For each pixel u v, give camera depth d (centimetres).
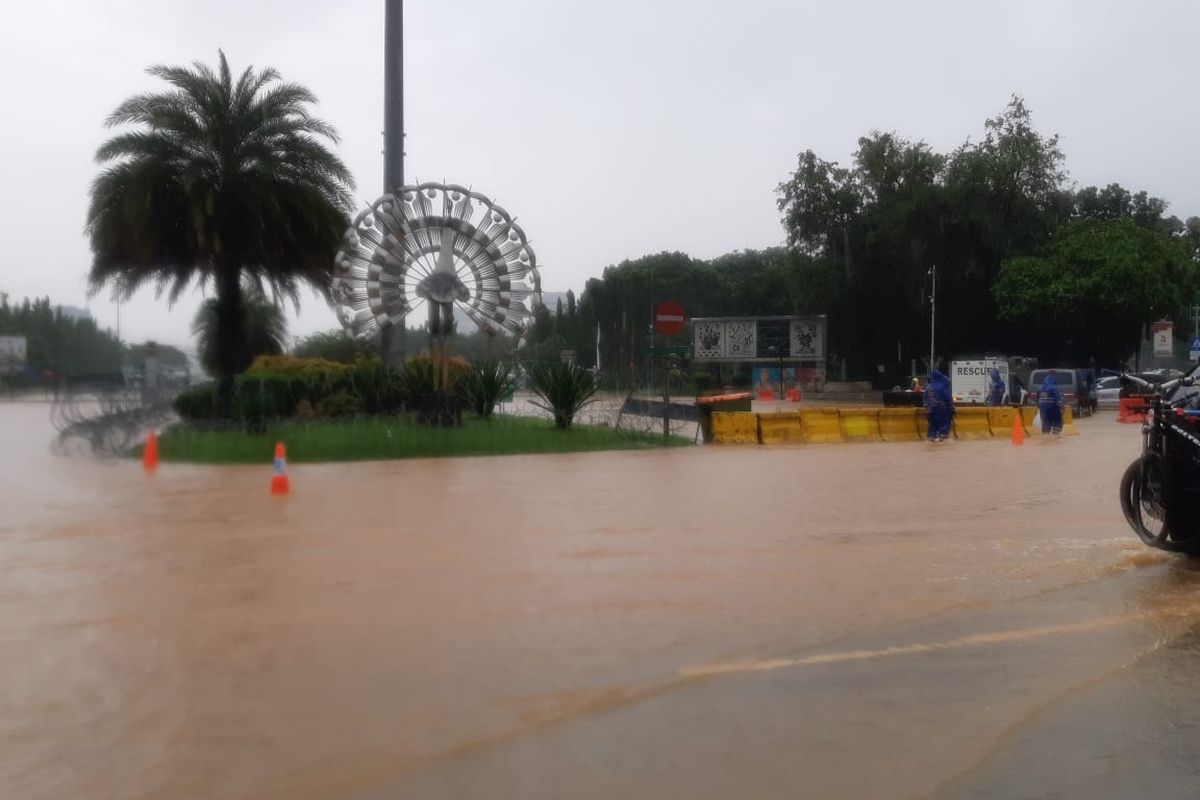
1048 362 6362
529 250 2964
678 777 502
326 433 2370
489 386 2867
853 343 6644
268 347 4984
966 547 1071
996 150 6038
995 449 2414
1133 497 1043
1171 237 6812
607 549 1061
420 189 2894
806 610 809
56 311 7194
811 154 6341
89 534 1165
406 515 1296
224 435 2352
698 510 1333
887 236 6131
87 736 554
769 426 2569
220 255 2925
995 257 6059
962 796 484
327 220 2939
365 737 551
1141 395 1102
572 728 563
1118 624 770
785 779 500
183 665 675
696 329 6669
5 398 5878
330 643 723
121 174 2803
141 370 4603
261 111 2886
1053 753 533
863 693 620
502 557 1020
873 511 1322
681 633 745
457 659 684
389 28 3328
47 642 730
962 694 618
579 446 2345
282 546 1084
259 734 555
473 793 484
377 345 3891
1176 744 545
